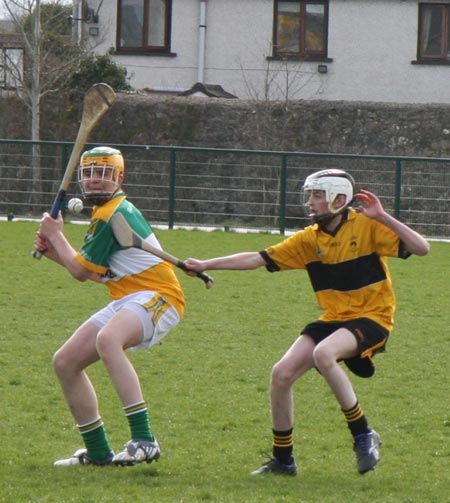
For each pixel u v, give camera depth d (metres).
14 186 67.38
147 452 18.20
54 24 87.94
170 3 88.19
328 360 17.52
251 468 19.22
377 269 18.25
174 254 51.88
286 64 86.44
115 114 74.69
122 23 88.31
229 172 65.62
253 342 31.98
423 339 33.06
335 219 18.31
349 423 18.03
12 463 19.08
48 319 34.75
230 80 87.81
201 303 38.75
